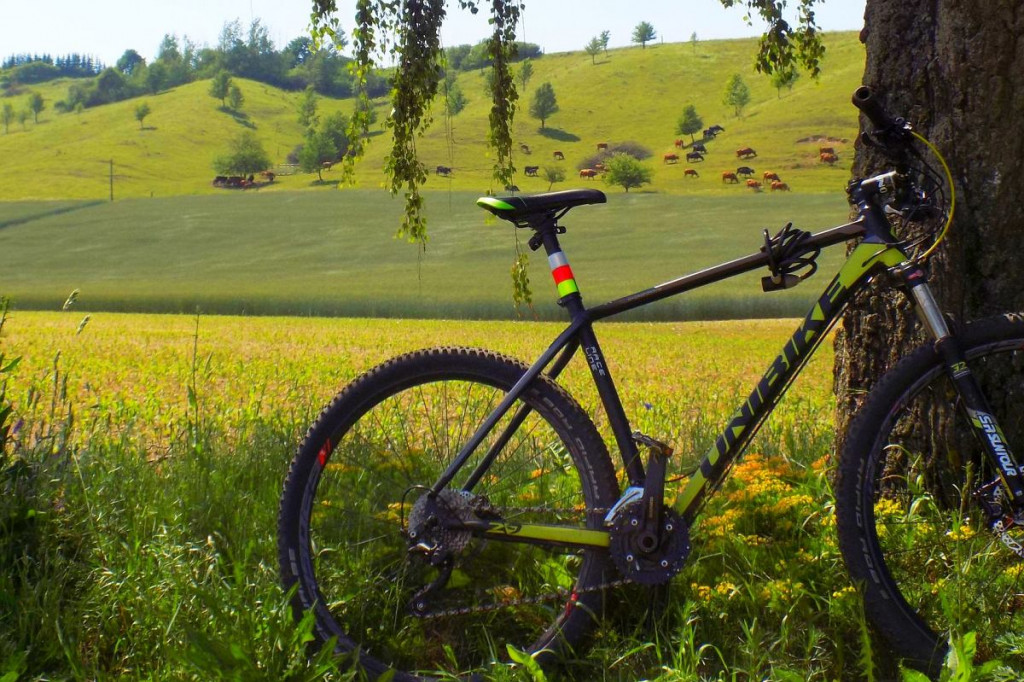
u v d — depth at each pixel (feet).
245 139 571.69
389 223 328.49
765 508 9.87
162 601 8.38
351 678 7.53
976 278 9.98
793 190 406.82
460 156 493.36
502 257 255.09
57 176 535.19
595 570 8.21
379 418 8.63
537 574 8.57
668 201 359.87
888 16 10.40
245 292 198.08
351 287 204.54
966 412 7.94
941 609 7.98
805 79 645.10
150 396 27.14
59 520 9.71
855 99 7.82
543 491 8.86
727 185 429.79
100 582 8.70
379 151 535.19
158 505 10.75
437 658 8.36
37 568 8.71
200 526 10.30
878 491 10.00
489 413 8.54
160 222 352.08
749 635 7.55
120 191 499.92
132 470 12.33
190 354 59.47
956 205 9.95
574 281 8.50
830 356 45.19
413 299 177.99
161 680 7.46
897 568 8.45
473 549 8.50
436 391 8.94
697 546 9.32
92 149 616.39
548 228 8.52
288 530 8.15
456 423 8.66
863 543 7.84
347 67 18.97
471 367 8.39
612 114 647.97
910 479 9.93
